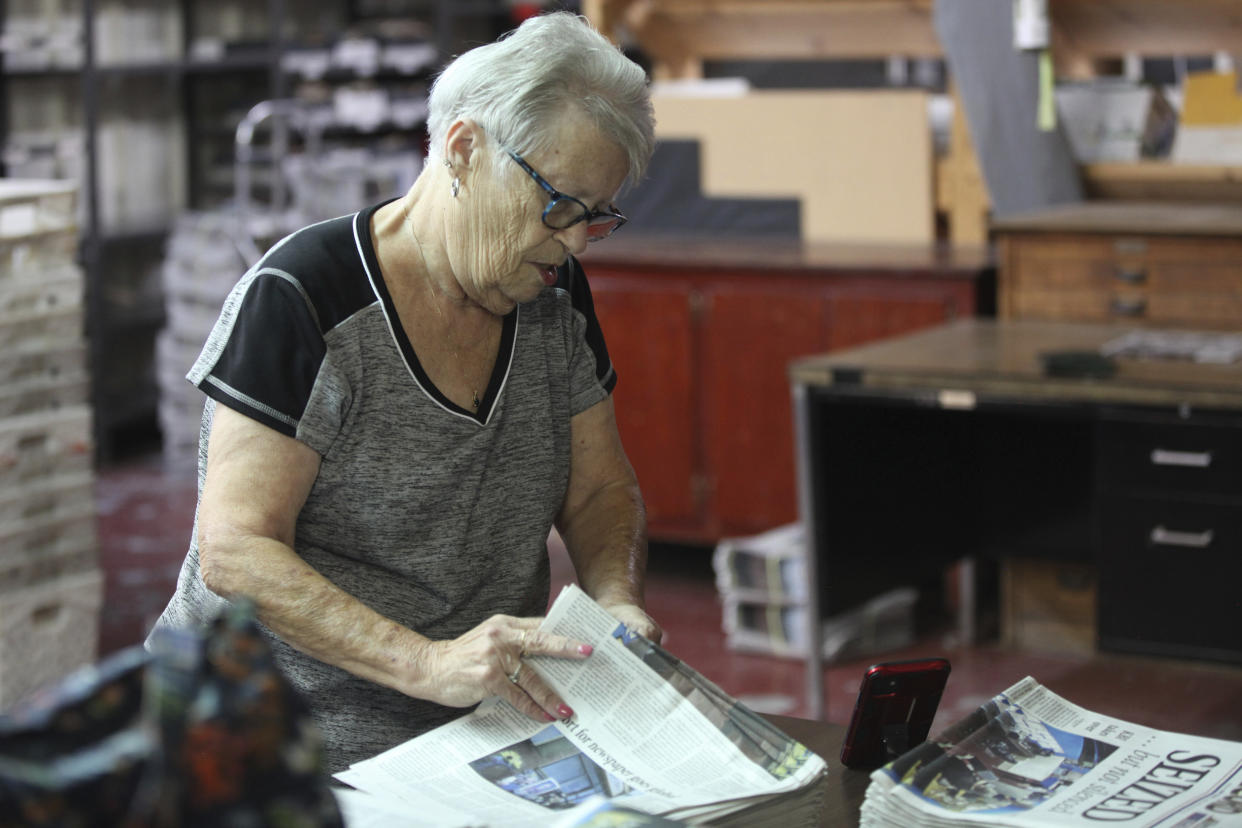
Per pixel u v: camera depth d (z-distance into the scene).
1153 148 4.39
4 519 3.28
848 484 3.35
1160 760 1.22
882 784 1.16
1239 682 3.64
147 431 6.55
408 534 1.49
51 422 3.34
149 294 6.27
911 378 3.09
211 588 1.40
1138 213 4.03
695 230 4.81
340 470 1.46
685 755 1.25
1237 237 3.70
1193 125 4.27
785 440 4.33
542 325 1.57
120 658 0.82
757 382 4.34
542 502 1.58
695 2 4.89
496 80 1.36
